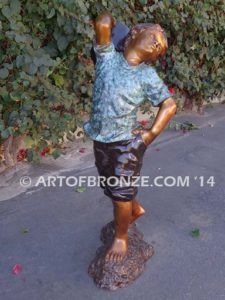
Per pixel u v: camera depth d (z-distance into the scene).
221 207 3.72
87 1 3.96
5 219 3.45
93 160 4.61
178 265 2.90
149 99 2.39
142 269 2.80
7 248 3.07
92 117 2.47
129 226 2.95
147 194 3.91
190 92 6.21
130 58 2.33
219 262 2.95
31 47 3.66
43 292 2.64
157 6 4.84
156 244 3.13
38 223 3.40
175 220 3.48
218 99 7.06
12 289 2.66
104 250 2.78
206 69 6.13
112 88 2.32
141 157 2.47
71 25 3.72
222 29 6.00
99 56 2.45
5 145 4.22
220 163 4.68
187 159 4.76
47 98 3.82
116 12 4.30
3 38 3.57
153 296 2.60
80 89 4.37
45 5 3.62
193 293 2.64
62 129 4.12
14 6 3.49
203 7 5.45
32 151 4.10
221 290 2.67
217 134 5.62
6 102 3.86
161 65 5.62
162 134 5.52
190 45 5.68
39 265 2.89
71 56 4.09
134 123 2.43
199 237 3.24
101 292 2.63
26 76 3.57
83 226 3.37
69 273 2.81
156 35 2.31
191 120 6.13
